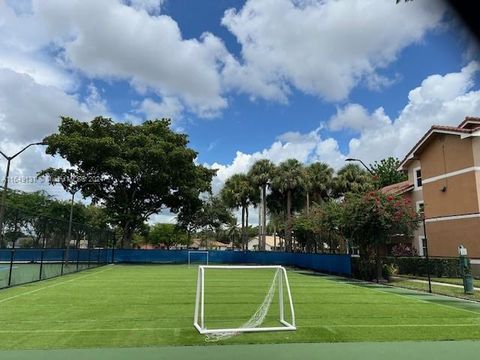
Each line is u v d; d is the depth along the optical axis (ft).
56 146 137.39
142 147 143.43
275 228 220.43
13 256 65.41
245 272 99.66
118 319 35.04
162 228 307.17
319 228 99.86
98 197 155.22
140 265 130.21
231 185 185.68
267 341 27.40
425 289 60.18
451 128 83.05
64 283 67.10
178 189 152.25
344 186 162.71
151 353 24.21
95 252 119.03
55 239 87.10
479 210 77.66
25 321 33.99
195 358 23.26
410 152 96.43
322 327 32.24
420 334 29.96
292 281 75.66
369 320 35.45
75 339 27.68
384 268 76.74
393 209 72.95
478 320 35.78
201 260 148.36
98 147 137.90
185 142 156.56
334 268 94.79
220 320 35.12
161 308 41.24
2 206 61.11
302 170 164.86
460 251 56.44
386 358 23.63
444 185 86.58
